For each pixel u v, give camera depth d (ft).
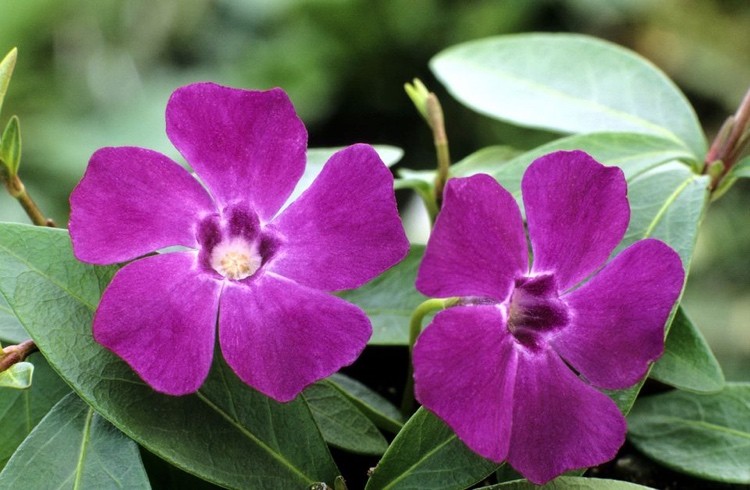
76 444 0.62
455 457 0.63
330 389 0.66
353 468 0.68
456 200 0.60
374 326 0.70
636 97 0.75
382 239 0.61
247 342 0.61
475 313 0.60
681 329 0.67
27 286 0.62
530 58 0.77
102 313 0.60
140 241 0.62
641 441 0.70
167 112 0.62
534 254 0.62
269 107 0.62
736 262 1.63
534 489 0.62
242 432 0.63
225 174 0.63
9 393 0.67
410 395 0.69
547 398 0.61
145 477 0.61
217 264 0.62
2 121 1.71
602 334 0.62
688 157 0.70
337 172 0.61
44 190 1.65
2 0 1.73
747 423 0.70
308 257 0.62
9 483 0.61
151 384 0.60
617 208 0.62
